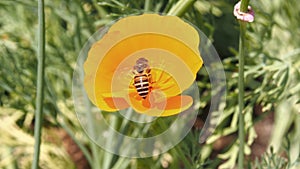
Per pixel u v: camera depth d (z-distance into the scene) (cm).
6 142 35
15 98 34
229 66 34
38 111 23
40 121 23
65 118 34
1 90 34
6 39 34
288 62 34
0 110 35
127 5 30
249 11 22
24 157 35
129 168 32
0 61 33
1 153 35
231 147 34
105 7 33
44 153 35
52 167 35
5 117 35
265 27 35
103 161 31
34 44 34
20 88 33
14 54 34
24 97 33
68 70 34
